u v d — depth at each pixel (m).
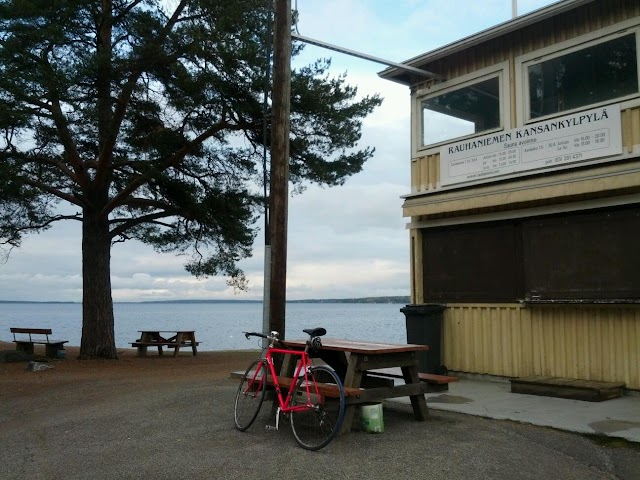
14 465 5.92
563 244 8.83
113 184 17.25
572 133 8.84
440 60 10.80
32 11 12.84
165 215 16.69
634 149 8.21
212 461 5.60
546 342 9.07
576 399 8.00
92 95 14.42
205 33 13.80
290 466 5.39
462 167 10.16
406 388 6.81
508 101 9.75
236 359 16.86
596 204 8.48
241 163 16.94
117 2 14.66
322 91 14.84
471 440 6.13
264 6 14.00
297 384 6.40
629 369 8.20
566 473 5.23
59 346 16.92
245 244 17.56
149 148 15.70
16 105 13.19
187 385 10.48
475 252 10.06
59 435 6.99
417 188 10.91
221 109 14.76
